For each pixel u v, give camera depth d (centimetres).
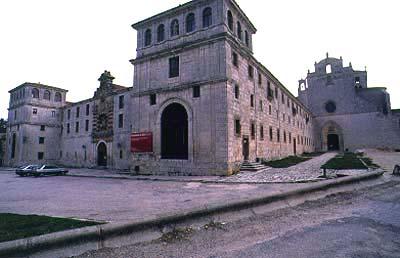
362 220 703
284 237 582
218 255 489
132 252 509
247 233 618
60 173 2834
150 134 2384
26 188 1661
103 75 3700
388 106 5119
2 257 420
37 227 596
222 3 2103
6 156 4753
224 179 1725
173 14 2391
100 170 3225
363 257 464
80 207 958
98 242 522
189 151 2114
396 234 588
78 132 4125
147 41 2602
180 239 582
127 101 3222
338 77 5578
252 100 2512
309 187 988
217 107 2016
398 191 1132
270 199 846
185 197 1130
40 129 4447
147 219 594
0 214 765
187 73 2225
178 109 2309
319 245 526
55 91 4725
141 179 2038
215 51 2081
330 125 5591
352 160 2514
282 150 3341
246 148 2281
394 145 4938
